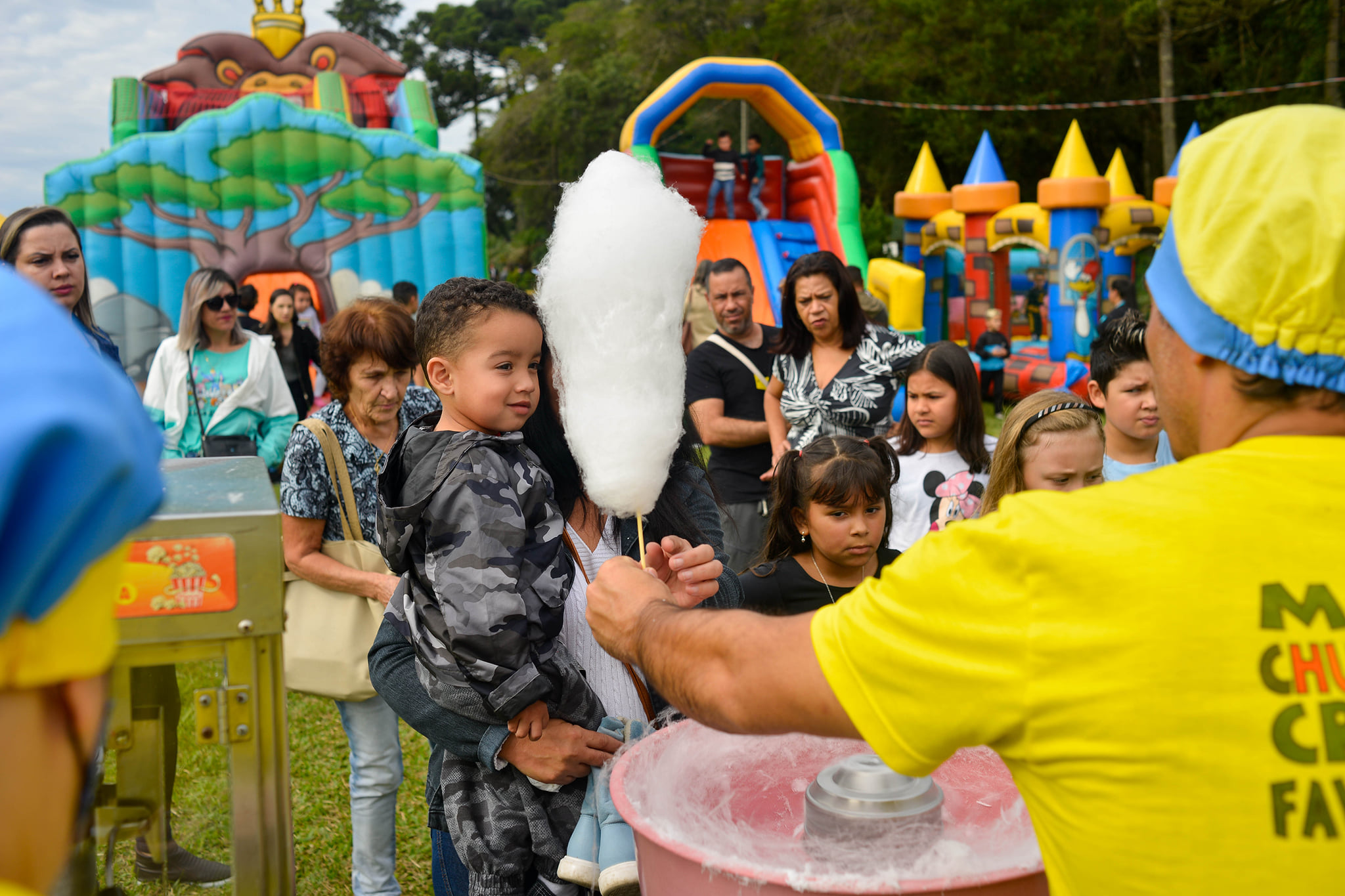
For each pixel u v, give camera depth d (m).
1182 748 0.85
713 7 37.44
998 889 1.02
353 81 14.41
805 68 33.81
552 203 41.19
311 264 11.37
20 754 0.55
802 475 2.70
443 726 1.68
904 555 1.02
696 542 1.86
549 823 1.68
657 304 1.46
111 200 10.73
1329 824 0.84
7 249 2.73
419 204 11.55
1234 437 0.97
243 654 1.35
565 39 42.06
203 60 14.85
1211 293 0.93
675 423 1.51
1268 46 29.19
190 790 1.36
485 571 1.54
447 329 1.69
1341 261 0.87
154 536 1.30
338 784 3.71
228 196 11.08
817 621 1.05
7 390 0.51
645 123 12.84
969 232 15.51
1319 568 0.87
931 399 3.29
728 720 1.09
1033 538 0.91
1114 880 0.89
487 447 1.64
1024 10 30.95
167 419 4.23
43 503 0.51
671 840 1.12
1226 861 0.84
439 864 1.90
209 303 4.18
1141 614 0.86
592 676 1.76
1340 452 0.92
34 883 0.57
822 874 1.06
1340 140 0.92
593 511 1.85
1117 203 15.00
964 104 31.19
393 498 1.71
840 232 13.38
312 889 3.01
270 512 1.35
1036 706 0.90
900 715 0.97
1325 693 0.85
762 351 4.40
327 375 2.75
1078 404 2.72
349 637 2.66
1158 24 28.06
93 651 0.58
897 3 32.53
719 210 14.48
